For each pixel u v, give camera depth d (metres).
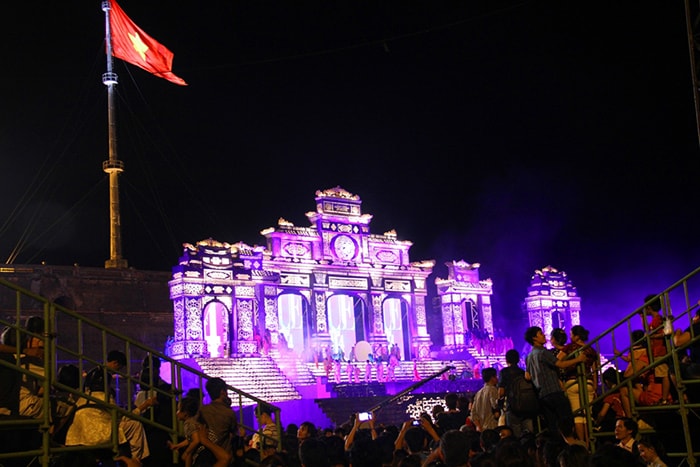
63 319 44.53
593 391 16.91
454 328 56.41
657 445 12.00
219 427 13.20
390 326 55.00
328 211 53.41
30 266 44.50
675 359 14.62
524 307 59.91
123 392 27.95
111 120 48.91
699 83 21.52
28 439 12.51
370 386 45.75
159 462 14.34
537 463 11.13
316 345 50.62
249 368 45.34
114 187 48.72
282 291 50.47
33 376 11.30
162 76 45.97
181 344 45.12
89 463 11.43
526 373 16.48
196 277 46.03
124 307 47.31
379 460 10.16
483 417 17.70
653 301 15.55
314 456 9.78
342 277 53.03
